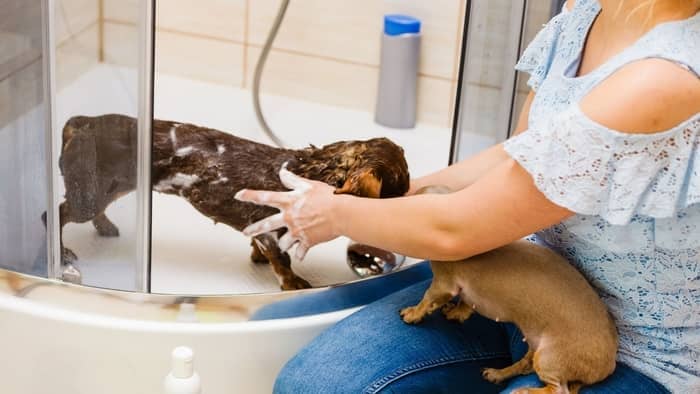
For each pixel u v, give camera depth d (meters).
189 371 1.20
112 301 1.33
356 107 2.15
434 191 1.26
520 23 1.47
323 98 2.16
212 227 1.59
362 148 1.35
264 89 2.20
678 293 1.11
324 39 2.12
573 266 1.17
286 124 2.06
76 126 1.26
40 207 1.31
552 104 1.15
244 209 1.40
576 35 1.17
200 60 2.21
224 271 1.45
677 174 0.99
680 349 1.13
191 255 1.49
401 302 1.29
